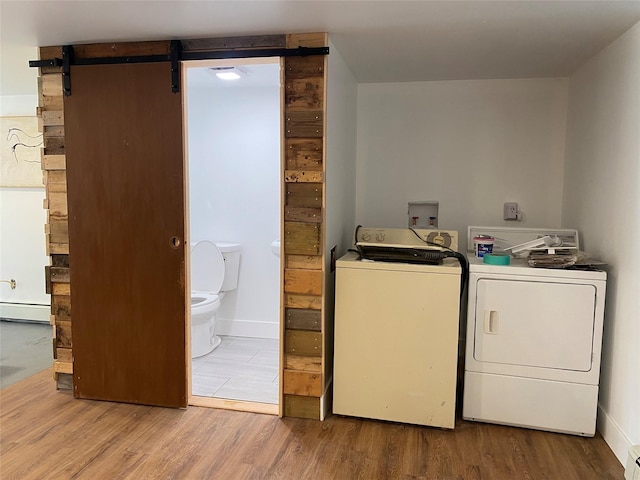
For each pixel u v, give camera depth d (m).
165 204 2.59
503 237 2.93
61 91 2.67
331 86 2.50
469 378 2.52
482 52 2.66
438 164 3.41
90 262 2.71
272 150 3.82
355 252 2.84
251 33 2.38
